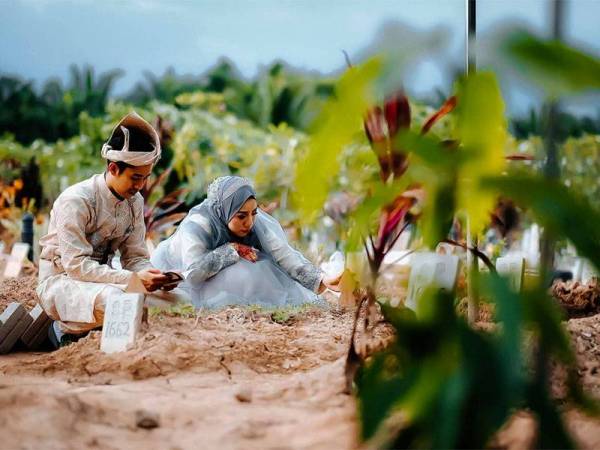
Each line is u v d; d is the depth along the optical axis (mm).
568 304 6512
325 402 3678
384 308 3527
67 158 13820
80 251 5656
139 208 6012
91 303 5531
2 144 14336
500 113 2705
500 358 2523
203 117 13641
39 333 5891
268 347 4859
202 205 7086
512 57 2393
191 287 6590
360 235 3611
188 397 3848
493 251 7473
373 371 2928
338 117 2912
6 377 4414
